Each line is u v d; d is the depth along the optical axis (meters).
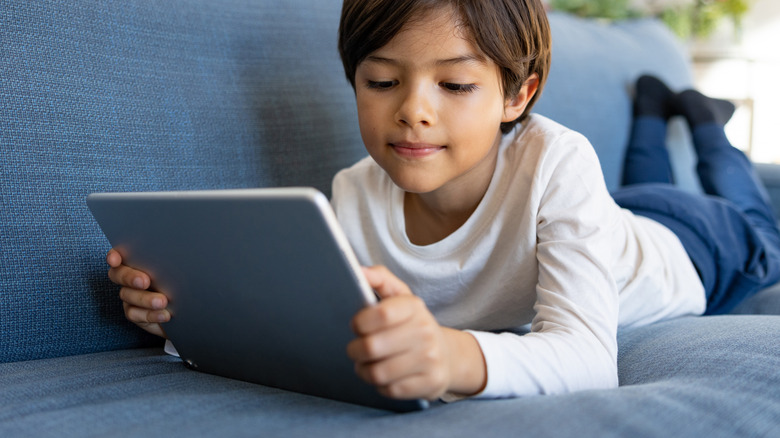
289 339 0.57
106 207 0.62
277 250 0.51
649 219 1.18
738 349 0.69
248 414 0.53
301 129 1.04
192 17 0.95
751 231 1.23
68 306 0.78
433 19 0.69
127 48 0.87
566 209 0.75
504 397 0.60
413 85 0.70
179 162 0.89
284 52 1.06
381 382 0.49
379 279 0.56
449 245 0.84
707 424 0.51
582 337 0.65
